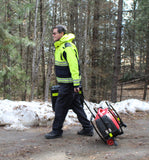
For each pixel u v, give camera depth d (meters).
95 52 12.70
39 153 2.71
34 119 3.99
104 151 2.75
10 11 9.45
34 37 9.43
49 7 10.23
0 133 3.55
